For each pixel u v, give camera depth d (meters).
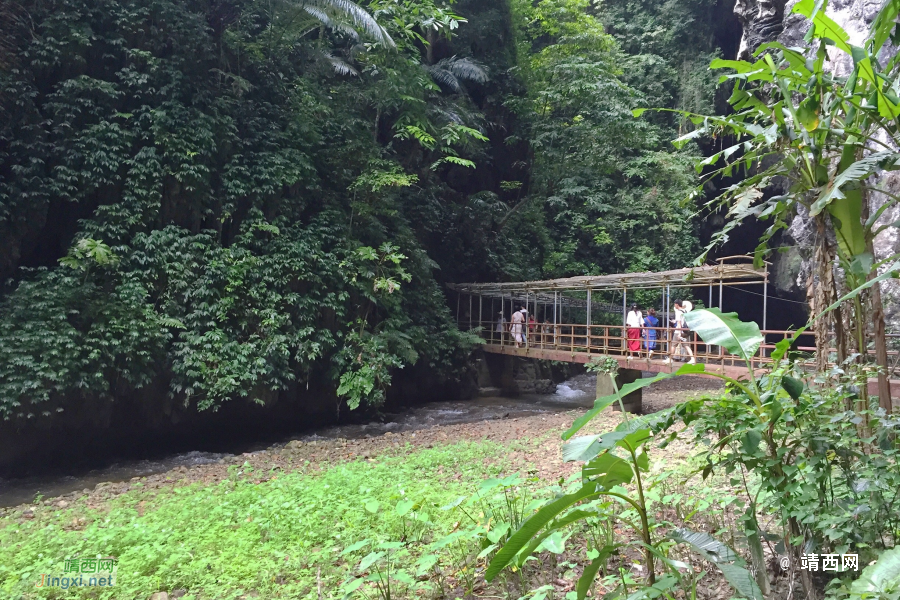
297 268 13.43
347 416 15.77
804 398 2.99
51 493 9.70
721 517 4.35
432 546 3.81
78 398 10.92
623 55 25.27
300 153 14.24
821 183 3.90
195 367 11.88
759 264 4.75
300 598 4.07
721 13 24.56
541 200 23.89
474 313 21.27
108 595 4.30
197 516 6.26
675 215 23.50
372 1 15.52
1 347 9.82
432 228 19.23
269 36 15.22
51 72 11.36
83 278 11.05
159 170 11.94
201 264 12.46
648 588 2.52
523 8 22.59
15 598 4.32
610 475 2.75
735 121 4.64
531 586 3.85
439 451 9.30
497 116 22.42
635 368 12.52
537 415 14.27
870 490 2.87
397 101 16.64
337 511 5.79
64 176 10.98
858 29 11.40
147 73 12.22
